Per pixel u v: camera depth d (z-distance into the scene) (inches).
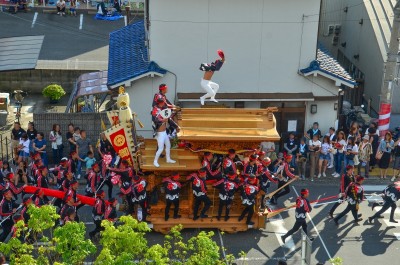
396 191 775.1
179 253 552.1
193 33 901.2
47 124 925.8
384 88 917.8
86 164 880.9
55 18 1583.4
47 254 525.0
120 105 731.4
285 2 896.3
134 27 1138.0
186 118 753.0
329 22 1318.9
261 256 719.7
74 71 1261.1
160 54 906.7
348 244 749.9
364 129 999.6
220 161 746.2
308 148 905.5
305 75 920.9
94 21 1578.5
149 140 784.3
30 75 1251.8
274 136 729.6
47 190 731.4
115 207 719.7
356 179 777.6
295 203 811.4
